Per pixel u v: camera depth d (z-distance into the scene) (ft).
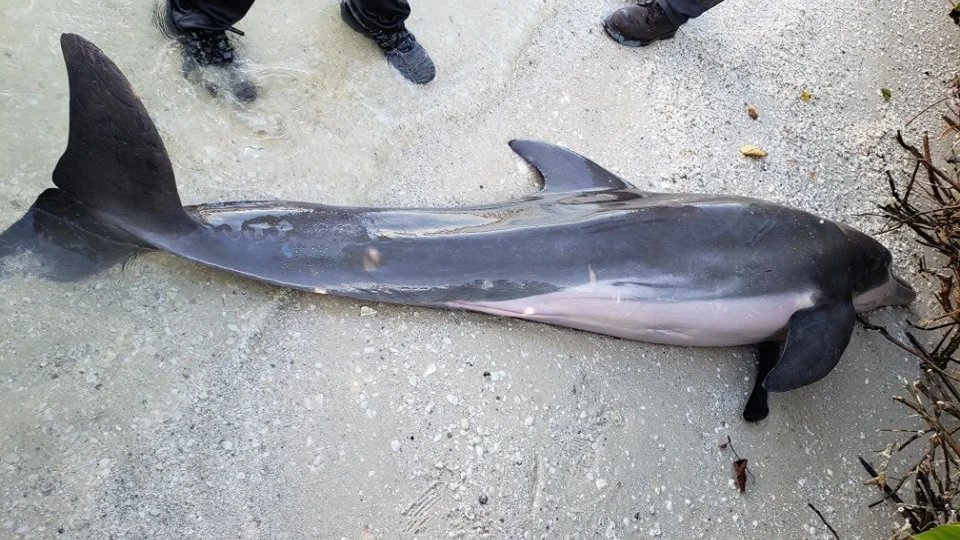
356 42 7.20
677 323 6.39
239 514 5.06
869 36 9.48
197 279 5.65
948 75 9.58
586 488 5.84
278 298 5.75
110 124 5.01
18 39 6.25
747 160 8.05
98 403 5.11
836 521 6.54
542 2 8.15
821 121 8.65
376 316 5.87
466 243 5.95
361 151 6.76
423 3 7.71
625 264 6.20
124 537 4.83
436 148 7.02
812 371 6.39
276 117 6.63
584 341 6.38
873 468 6.86
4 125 5.89
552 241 6.09
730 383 6.74
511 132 7.36
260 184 6.32
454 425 5.68
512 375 5.99
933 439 6.26
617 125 7.75
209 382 5.36
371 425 5.52
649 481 6.07
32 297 5.28
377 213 5.95
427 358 5.84
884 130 8.84
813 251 6.63
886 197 8.44
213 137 6.37
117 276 5.50
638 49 8.31
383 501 5.34
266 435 5.30
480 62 7.59
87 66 4.81
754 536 6.23
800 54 9.03
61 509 4.79
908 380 7.37
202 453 5.15
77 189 5.32
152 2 6.70
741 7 9.12
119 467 4.98
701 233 6.40
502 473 5.65
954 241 7.74
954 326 7.57
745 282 6.42
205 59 6.57
